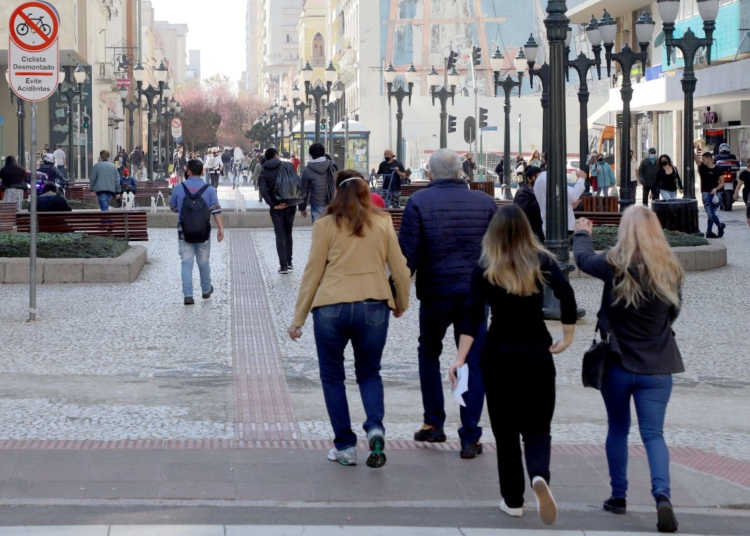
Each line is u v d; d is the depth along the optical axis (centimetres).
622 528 866
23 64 1789
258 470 995
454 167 1095
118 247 2600
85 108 8219
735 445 1145
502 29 11131
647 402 882
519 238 874
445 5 11175
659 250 873
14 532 809
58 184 4628
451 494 944
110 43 10144
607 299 892
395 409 1276
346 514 884
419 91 11138
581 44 10000
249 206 5406
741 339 1753
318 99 5703
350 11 12612
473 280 892
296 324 1020
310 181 2619
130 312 1988
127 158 7119
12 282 2361
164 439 1109
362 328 1004
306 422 1191
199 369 1491
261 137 15950
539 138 9344
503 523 870
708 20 3072
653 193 3809
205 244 2130
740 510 927
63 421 1178
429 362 1102
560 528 861
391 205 4788
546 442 876
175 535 814
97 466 995
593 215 2886
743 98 5900
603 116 8312
